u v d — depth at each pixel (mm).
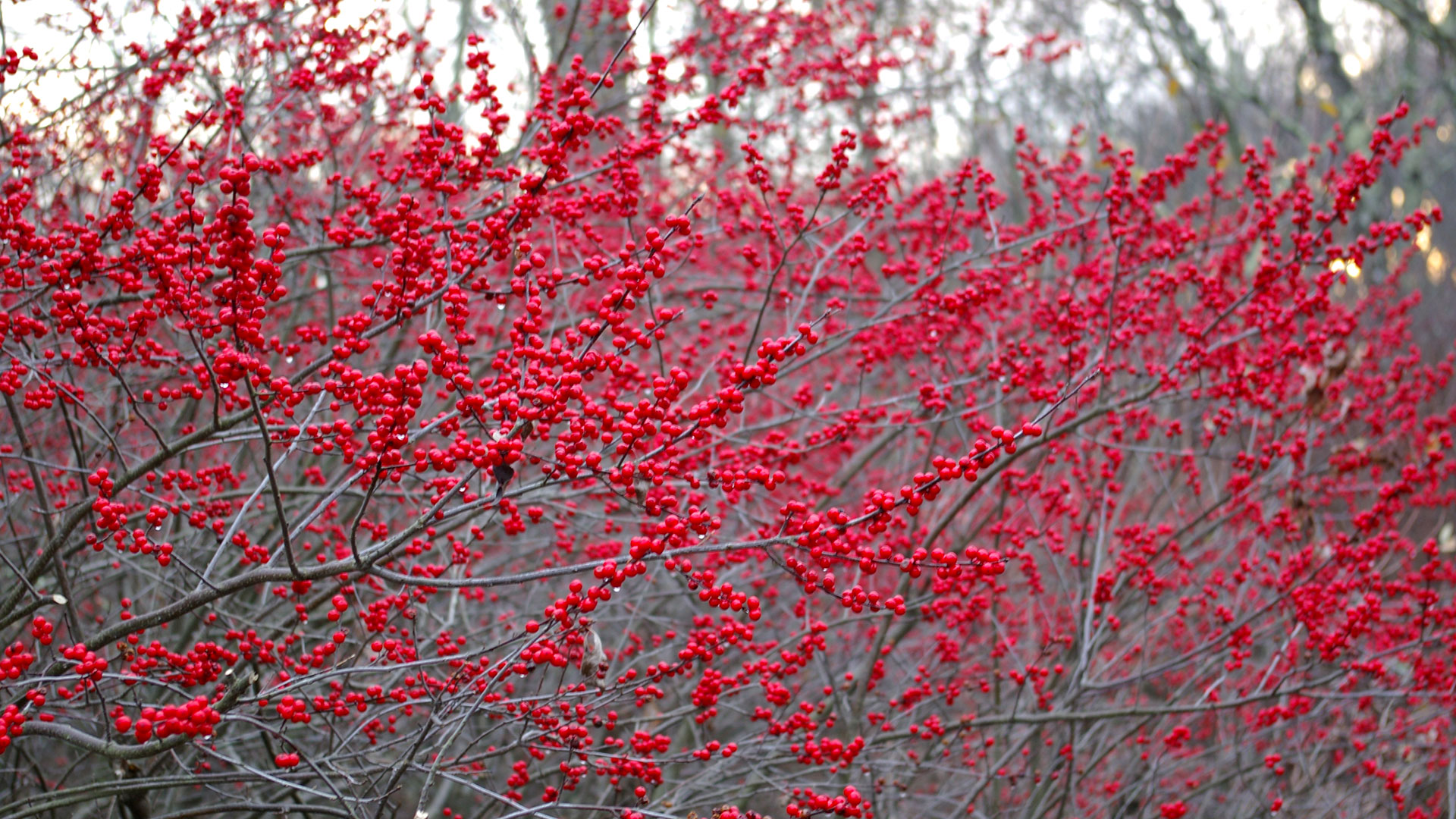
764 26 7711
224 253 2932
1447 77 13758
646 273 3312
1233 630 5594
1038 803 6043
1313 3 12930
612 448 3297
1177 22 13125
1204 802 7734
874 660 5898
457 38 8852
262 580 3279
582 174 4703
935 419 5273
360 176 7469
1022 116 14852
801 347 3033
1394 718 7246
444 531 4098
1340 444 7883
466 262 3697
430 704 4117
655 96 5156
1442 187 19203
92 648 3398
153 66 5457
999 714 6809
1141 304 5805
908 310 6766
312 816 5551
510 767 7934
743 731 7523
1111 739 7840
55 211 5383
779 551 5254
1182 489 8867
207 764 4609
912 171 13109
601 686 3533
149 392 3777
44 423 5766
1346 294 12023
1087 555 8172
